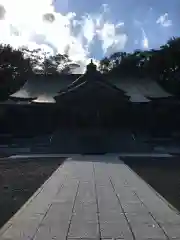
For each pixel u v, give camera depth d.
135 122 43.59
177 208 9.81
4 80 61.03
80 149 34.50
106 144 35.31
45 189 12.88
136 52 72.75
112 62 83.94
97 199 10.97
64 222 8.13
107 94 42.00
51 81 49.59
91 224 7.95
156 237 6.93
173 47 60.03
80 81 42.81
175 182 15.15
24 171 19.53
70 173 17.81
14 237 7.00
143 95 45.00
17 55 67.12
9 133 45.47
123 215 8.83
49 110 45.19
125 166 21.20
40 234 7.19
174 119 44.81
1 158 28.06
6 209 9.98
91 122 43.09
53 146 35.41
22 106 45.66
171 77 59.53
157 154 31.28
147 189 12.87
